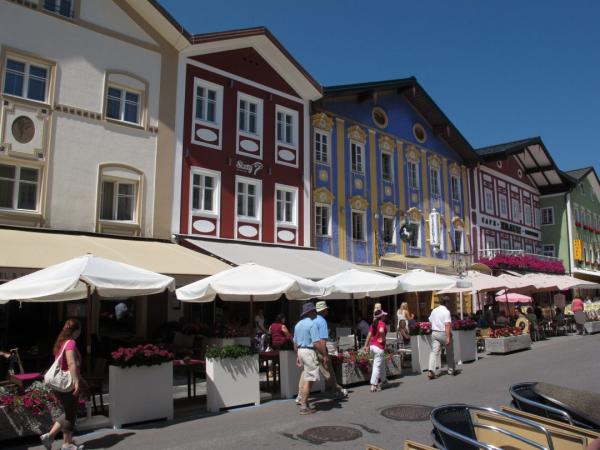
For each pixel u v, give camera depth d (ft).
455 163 99.40
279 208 65.51
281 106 67.26
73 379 21.84
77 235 46.83
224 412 30.01
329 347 37.32
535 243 130.21
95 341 39.73
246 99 63.72
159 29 55.88
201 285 36.40
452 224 95.35
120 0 53.16
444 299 42.83
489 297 98.73
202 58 59.72
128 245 47.73
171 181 54.70
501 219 113.19
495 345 57.31
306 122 69.97
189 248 53.83
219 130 60.03
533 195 133.28
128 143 51.93
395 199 83.05
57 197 46.52
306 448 22.43
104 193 50.60
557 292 125.08
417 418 27.40
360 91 77.51
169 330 49.21
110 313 48.73
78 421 26.89
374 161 80.48
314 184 70.03
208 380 30.58
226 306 57.47
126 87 52.80
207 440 23.90
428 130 93.86
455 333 49.90
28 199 45.73
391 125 85.20
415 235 86.33
